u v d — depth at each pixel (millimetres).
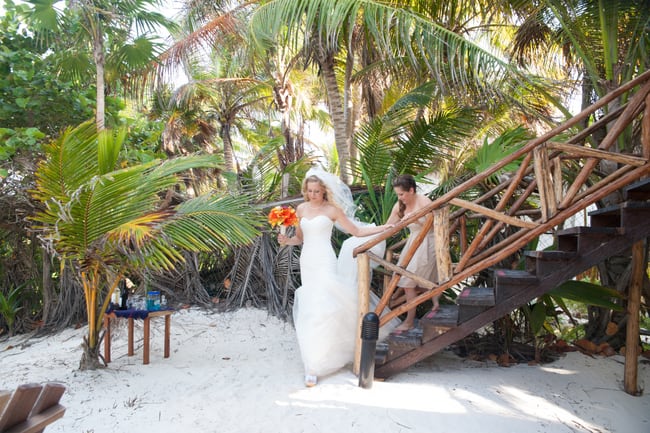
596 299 4781
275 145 8891
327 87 8969
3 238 7805
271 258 7641
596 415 3992
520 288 4301
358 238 5398
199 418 3648
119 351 5652
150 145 9367
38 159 6738
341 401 3941
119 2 6801
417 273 5020
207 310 7324
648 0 5414
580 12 5867
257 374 4762
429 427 3537
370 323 4238
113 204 4270
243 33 7848
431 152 7438
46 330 7145
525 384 4566
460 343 5867
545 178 3982
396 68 8344
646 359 5320
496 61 5930
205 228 4492
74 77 7762
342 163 9047
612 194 5660
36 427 1465
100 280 4922
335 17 6055
